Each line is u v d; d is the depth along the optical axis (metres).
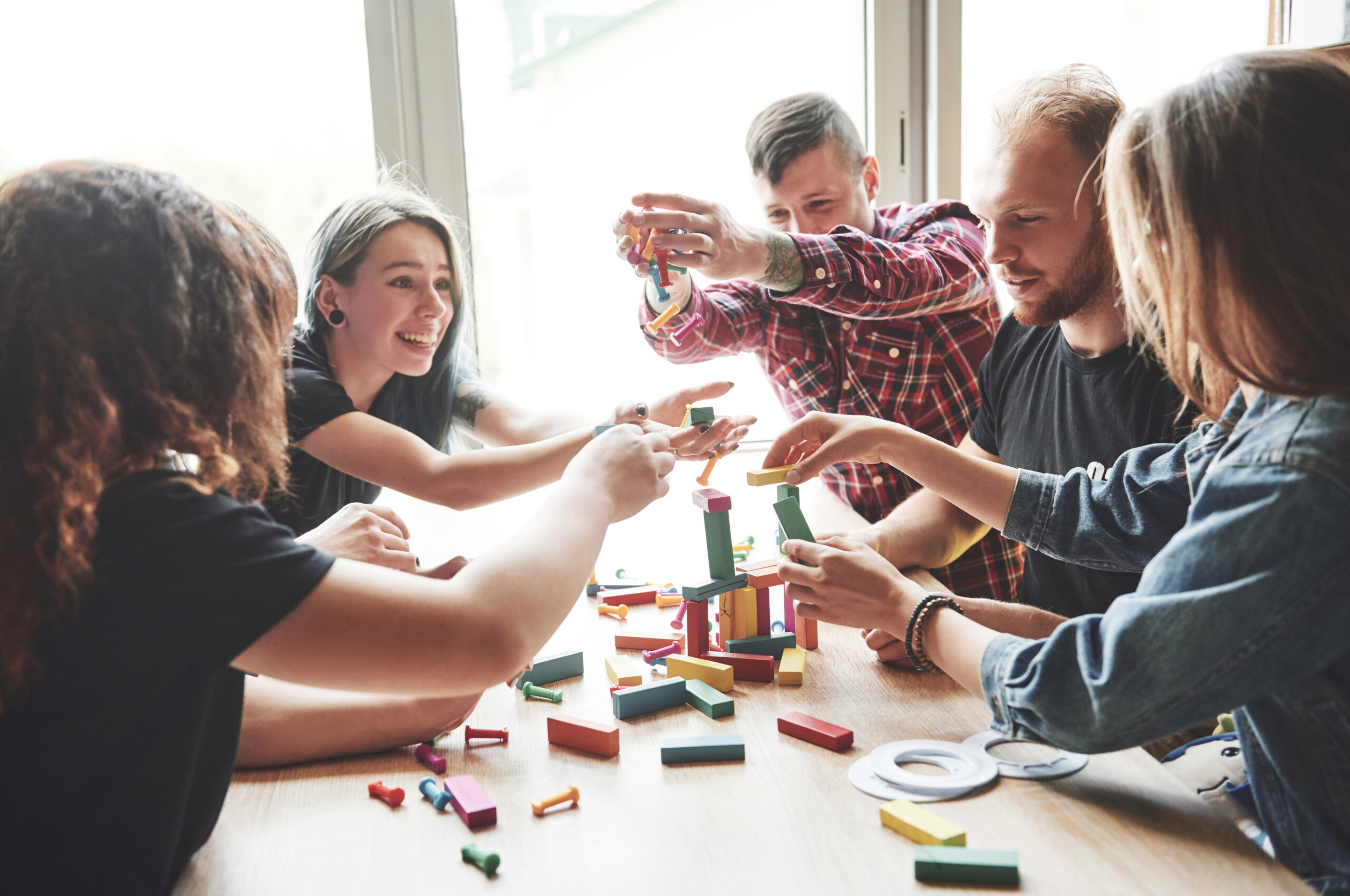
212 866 0.59
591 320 1.90
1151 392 1.06
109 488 0.52
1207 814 0.63
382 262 1.21
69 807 0.52
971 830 0.61
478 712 0.81
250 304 0.58
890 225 1.65
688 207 1.20
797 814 0.64
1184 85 0.62
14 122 1.57
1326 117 0.57
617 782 0.69
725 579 0.91
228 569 0.53
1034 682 0.65
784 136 1.53
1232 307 0.59
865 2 1.91
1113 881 0.56
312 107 1.69
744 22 1.85
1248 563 0.56
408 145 1.75
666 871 0.58
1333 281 0.56
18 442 0.50
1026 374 1.22
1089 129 1.02
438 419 1.41
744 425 1.08
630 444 0.79
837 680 0.86
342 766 0.72
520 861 0.59
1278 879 0.56
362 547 0.84
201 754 0.58
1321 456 0.55
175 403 0.53
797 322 1.58
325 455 1.16
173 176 0.59
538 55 1.77
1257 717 0.62
